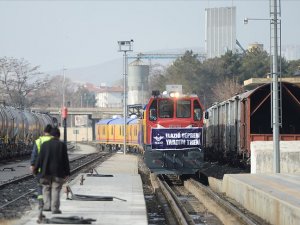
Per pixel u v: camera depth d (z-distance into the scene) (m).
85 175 68.38
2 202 47.12
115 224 32.84
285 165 63.91
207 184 72.69
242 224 38.84
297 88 77.12
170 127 70.31
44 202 35.12
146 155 69.94
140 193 49.59
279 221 38.31
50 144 34.16
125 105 145.38
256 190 45.09
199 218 44.47
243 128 77.12
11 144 104.50
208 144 114.44
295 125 83.69
